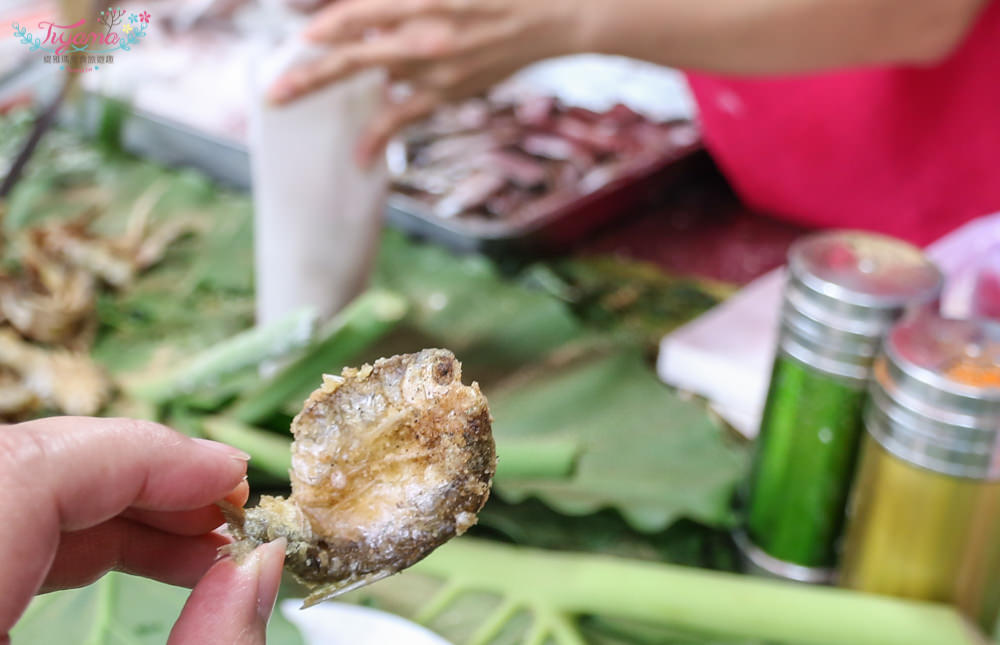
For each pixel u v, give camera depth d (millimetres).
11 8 1364
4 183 992
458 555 729
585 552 770
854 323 706
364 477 582
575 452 781
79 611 688
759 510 763
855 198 1089
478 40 912
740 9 921
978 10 947
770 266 1043
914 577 705
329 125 861
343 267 907
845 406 720
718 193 1176
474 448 583
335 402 583
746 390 851
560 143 1159
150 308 965
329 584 582
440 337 929
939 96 1027
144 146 1199
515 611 714
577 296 989
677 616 703
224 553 580
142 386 837
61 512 559
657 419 842
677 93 1394
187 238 1052
